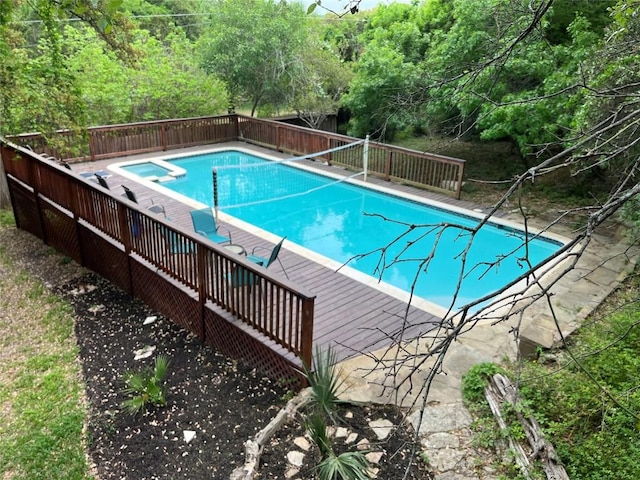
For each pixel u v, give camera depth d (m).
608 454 3.67
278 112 17.38
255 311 4.91
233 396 4.69
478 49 8.27
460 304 7.03
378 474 3.72
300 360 4.50
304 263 7.50
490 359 5.07
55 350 5.63
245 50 15.23
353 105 12.91
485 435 4.02
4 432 4.41
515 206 9.73
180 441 4.16
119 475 3.86
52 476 3.89
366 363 5.01
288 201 11.01
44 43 10.38
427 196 10.36
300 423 4.25
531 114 8.62
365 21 17.84
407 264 8.33
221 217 9.34
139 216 6.13
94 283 7.23
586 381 4.36
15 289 7.07
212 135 14.36
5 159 8.69
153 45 15.13
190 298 5.69
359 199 11.16
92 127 11.96
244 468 3.75
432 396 4.53
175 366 5.21
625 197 1.69
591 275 6.82
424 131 14.57
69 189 7.34
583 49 8.06
